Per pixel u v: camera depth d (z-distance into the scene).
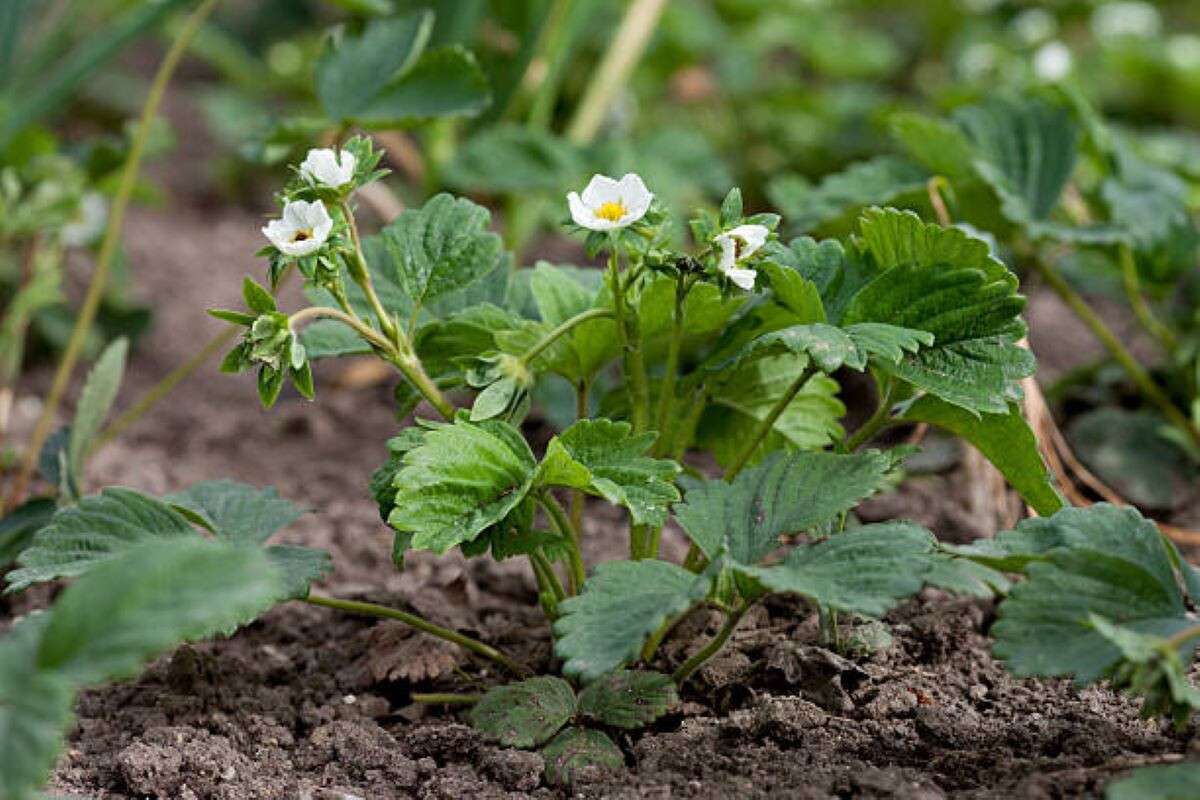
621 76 2.04
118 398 1.82
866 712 1.37
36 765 1.19
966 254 1.35
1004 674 1.41
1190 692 1.26
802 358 1.43
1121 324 1.97
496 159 1.84
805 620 1.44
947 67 2.76
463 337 1.41
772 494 1.33
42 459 1.54
